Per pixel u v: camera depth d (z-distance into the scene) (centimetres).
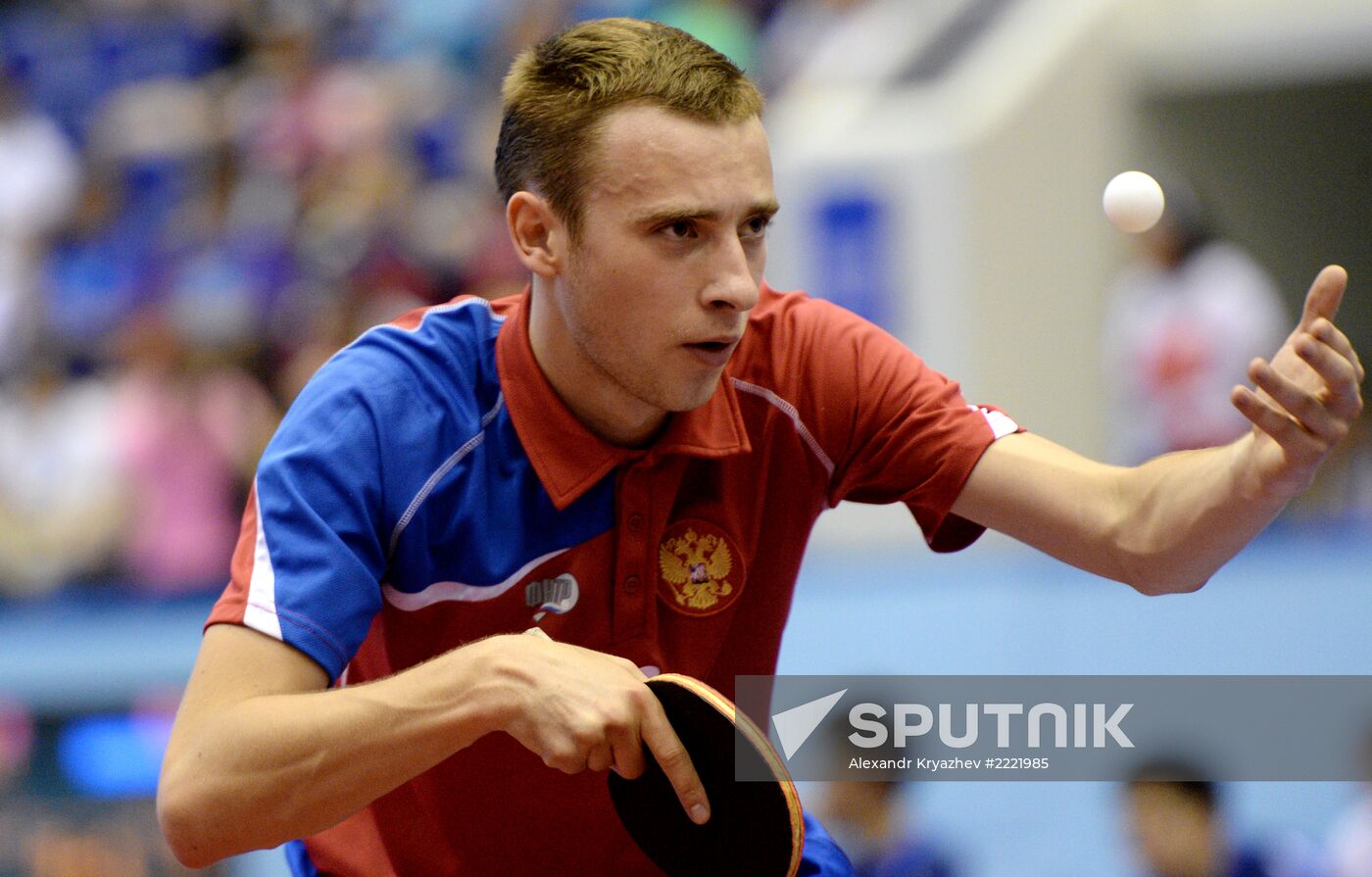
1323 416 765
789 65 3584
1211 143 3578
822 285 3186
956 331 3142
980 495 912
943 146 3142
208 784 781
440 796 941
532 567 894
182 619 2781
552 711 755
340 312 3089
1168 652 2062
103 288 3581
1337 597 2241
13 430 3038
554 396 882
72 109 4059
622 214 811
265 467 850
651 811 855
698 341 823
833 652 2222
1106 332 3244
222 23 4153
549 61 844
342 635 822
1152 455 2898
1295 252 3794
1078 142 3272
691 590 917
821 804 1489
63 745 1953
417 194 3444
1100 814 1642
